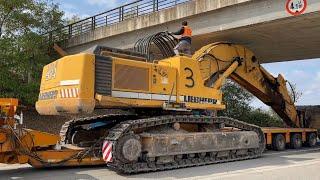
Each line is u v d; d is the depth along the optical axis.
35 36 26.28
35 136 10.32
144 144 11.08
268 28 16.81
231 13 16.77
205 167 11.96
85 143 11.99
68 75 10.84
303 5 14.56
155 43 13.34
